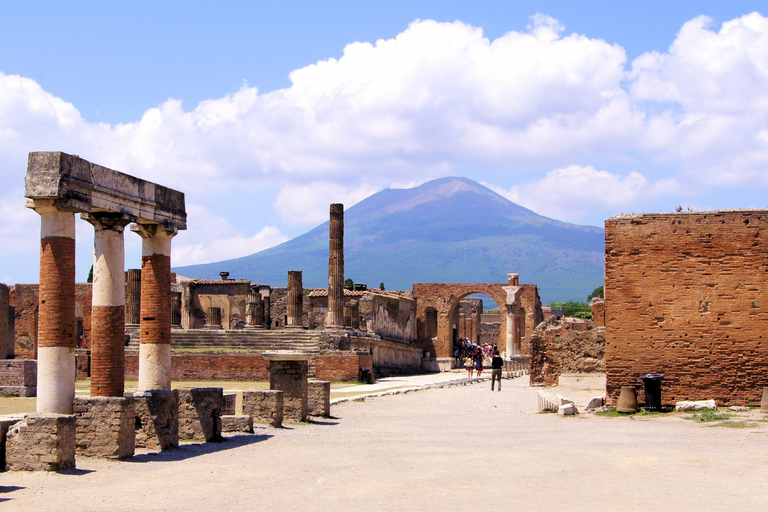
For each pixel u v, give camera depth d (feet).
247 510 42.47
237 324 225.97
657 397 88.22
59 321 58.90
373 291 238.07
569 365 134.62
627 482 49.39
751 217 88.28
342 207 184.75
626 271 91.04
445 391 141.90
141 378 70.95
